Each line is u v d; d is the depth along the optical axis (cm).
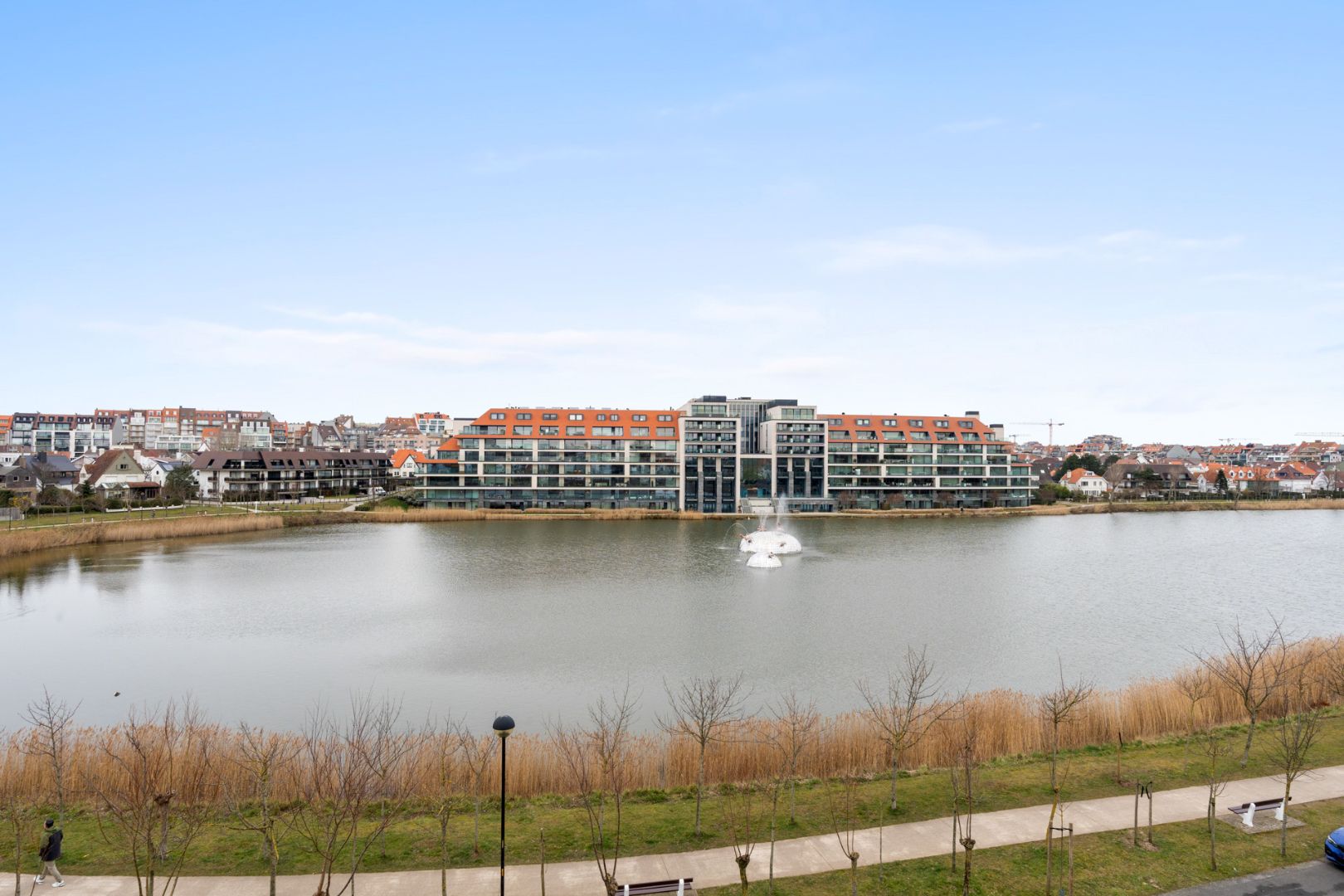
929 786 3525
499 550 13250
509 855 2850
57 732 4028
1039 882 2614
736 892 2566
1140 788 3194
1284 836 2777
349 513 17612
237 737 3916
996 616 8275
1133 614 8381
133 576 10606
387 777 3362
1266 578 10662
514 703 5522
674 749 3803
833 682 5922
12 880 2656
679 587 9956
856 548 13612
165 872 2709
